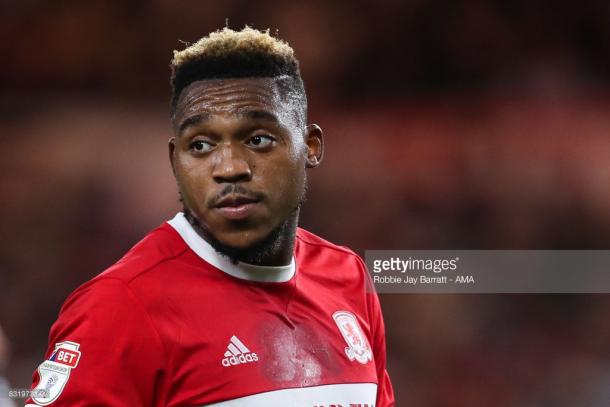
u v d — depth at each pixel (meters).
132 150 41.47
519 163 41.00
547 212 39.62
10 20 44.09
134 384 7.71
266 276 8.66
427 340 33.69
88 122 42.44
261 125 7.98
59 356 7.75
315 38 45.22
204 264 8.44
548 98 43.66
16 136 41.34
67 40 44.16
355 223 39.91
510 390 32.75
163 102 44.00
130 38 44.41
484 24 45.31
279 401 8.16
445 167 41.28
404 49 45.34
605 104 43.06
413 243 39.22
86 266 37.31
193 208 8.19
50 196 39.12
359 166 41.62
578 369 33.00
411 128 43.31
